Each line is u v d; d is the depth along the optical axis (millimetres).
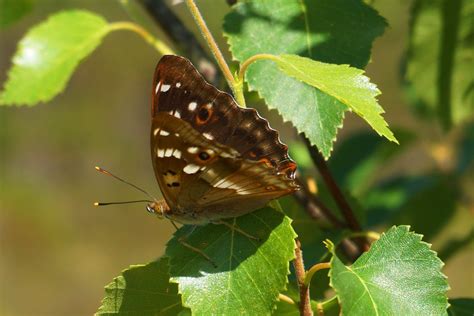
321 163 1113
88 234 4078
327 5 1101
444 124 1170
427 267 1066
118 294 1082
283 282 1067
